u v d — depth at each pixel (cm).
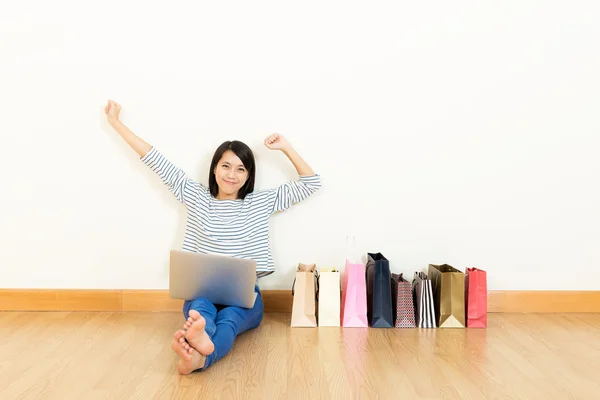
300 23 228
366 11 229
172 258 193
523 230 240
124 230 235
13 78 228
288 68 230
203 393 156
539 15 231
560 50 233
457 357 187
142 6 226
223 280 189
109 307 237
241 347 194
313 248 237
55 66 228
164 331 210
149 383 162
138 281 237
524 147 237
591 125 237
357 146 234
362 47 230
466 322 222
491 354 190
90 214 234
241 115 231
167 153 232
